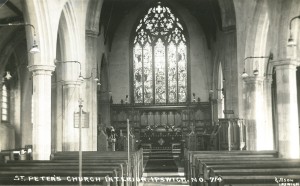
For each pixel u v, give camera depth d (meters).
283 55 17.38
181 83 40.12
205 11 36.97
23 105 30.55
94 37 28.27
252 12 21.73
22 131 30.38
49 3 18.44
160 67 40.34
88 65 27.80
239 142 22.84
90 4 27.69
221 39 33.00
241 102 24.48
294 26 17.28
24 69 30.58
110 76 40.31
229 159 12.45
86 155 15.83
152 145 37.16
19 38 27.77
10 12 23.58
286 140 17.23
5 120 29.84
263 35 22.03
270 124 26.25
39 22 18.09
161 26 40.53
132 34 40.69
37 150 18.05
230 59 27.92
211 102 37.81
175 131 37.50
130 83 40.09
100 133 27.81
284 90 17.36
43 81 18.34
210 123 37.91
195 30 40.44
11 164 11.23
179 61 40.34
